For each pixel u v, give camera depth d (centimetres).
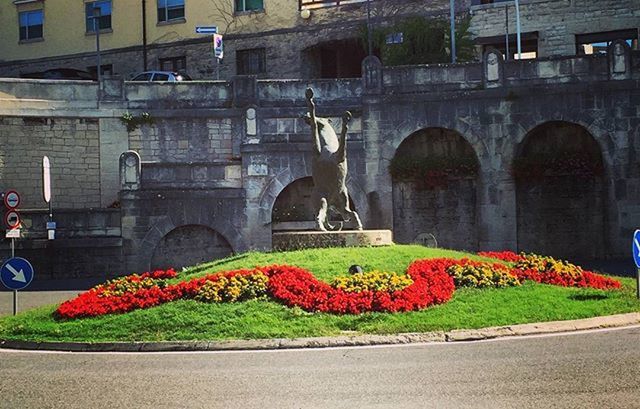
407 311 1548
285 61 4159
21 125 3262
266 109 3197
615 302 1650
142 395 1000
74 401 977
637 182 3022
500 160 3108
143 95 3325
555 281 1877
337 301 1556
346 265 1795
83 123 3306
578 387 962
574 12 3719
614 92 3041
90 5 4594
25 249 2908
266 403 937
